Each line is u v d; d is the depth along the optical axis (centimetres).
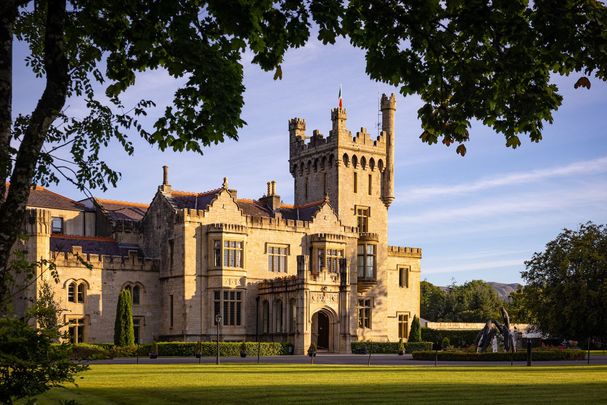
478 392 2772
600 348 9394
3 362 1345
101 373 3906
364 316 8762
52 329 1477
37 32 1870
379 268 8969
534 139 1538
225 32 1556
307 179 9156
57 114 1459
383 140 9125
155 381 3300
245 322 7744
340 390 2856
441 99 1559
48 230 6769
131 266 7519
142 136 1662
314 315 7962
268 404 2383
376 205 9031
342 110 8762
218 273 7550
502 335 6312
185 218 7469
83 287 7144
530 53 1485
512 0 1423
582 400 2475
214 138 1734
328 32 1512
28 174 1424
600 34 1370
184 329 7375
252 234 7925
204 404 2394
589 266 8038
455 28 1491
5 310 1424
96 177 1602
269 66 1644
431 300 14900
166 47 1614
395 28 1530
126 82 1769
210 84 1577
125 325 6750
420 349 8512
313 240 8262
